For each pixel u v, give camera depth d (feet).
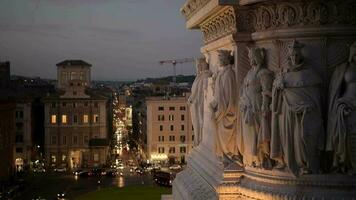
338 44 43.65
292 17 43.52
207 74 60.64
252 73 45.11
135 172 401.49
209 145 56.75
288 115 42.42
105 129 435.53
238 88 47.03
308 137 41.96
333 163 42.60
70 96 426.10
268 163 44.68
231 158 47.73
